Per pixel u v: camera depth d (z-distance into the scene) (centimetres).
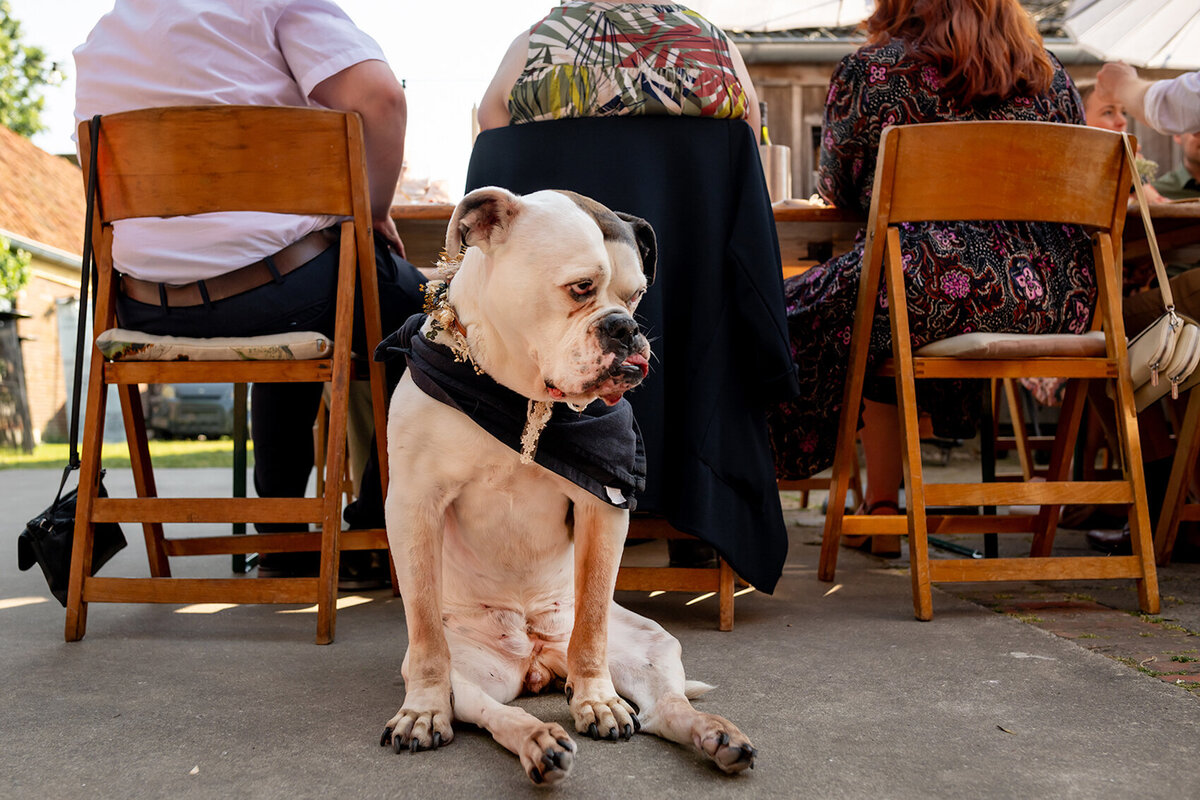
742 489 219
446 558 180
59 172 1808
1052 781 130
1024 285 254
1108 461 395
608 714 150
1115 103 365
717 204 220
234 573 303
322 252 240
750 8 580
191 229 225
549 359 143
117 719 160
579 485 156
